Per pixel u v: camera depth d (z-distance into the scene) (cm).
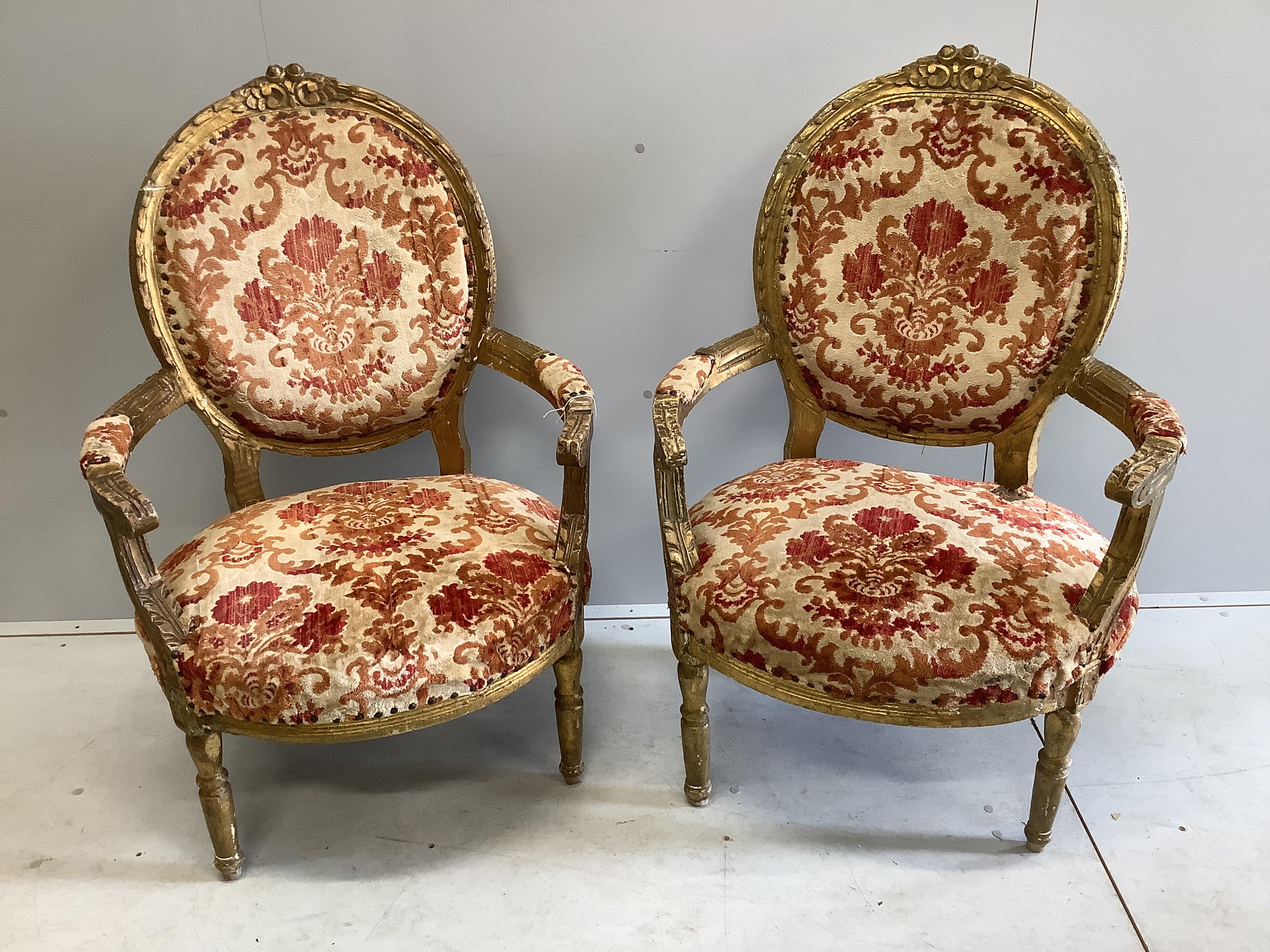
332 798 139
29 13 137
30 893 123
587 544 173
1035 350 129
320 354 135
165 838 132
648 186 151
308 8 138
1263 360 162
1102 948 113
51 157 146
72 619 181
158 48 140
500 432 167
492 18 140
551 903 121
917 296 132
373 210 132
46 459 166
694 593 116
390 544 117
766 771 143
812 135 133
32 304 155
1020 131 124
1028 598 107
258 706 104
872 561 112
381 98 131
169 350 129
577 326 160
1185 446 104
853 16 141
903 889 122
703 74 144
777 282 138
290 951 115
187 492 170
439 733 153
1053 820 124
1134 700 155
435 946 115
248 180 127
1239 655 165
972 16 141
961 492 128
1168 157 149
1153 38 142
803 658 107
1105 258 124
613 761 146
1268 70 143
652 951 114
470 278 138
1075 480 171
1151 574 180
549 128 147
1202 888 121
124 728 154
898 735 151
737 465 172
